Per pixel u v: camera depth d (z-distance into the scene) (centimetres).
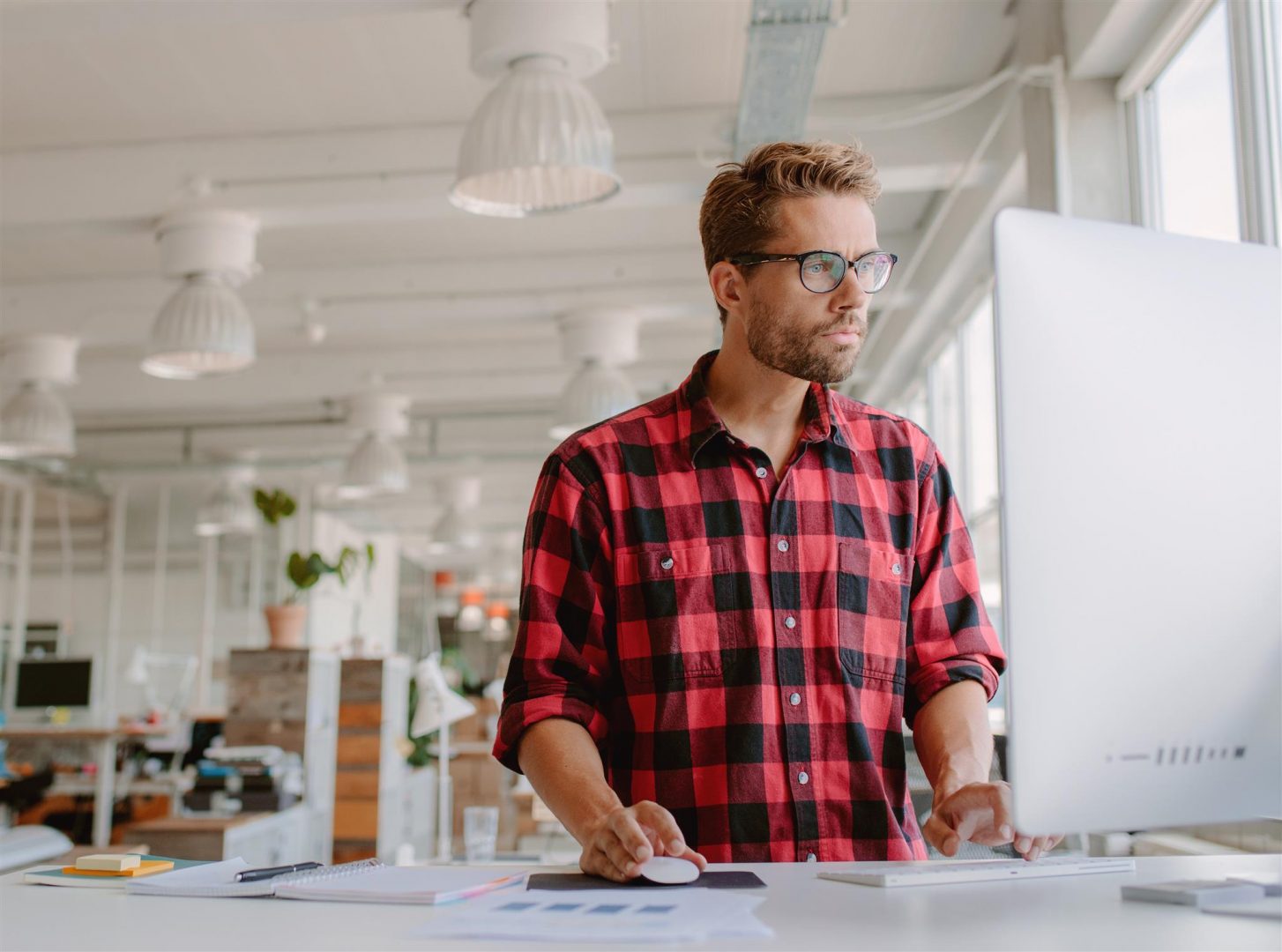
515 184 368
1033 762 81
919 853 130
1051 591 83
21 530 1207
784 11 368
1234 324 90
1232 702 86
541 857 421
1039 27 413
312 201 536
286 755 585
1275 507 88
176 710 1014
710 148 517
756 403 139
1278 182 300
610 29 462
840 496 138
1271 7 303
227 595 1287
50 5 348
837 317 127
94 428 1124
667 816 103
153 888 102
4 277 738
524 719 123
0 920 87
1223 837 299
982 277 603
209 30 465
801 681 130
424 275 717
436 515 1612
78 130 542
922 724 130
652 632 131
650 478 136
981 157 500
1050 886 93
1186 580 85
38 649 1145
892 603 137
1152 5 351
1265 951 68
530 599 131
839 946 71
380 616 1723
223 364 532
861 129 506
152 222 542
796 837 125
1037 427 84
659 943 73
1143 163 387
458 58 488
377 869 110
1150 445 86
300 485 1330
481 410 1114
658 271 711
